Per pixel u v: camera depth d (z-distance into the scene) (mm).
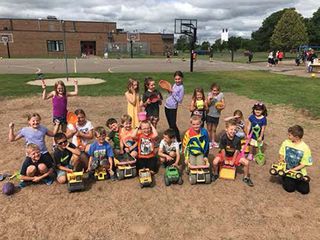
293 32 60844
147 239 3990
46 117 10281
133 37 75188
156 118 6961
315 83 18328
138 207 4730
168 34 78125
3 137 8094
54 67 30859
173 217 4469
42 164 5352
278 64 37844
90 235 4070
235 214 4535
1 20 64188
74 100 13070
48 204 4816
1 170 6066
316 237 4023
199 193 5156
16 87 15977
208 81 19141
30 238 4016
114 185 5445
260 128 6602
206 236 4047
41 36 67188
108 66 32844
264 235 4062
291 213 4562
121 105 12227
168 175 5395
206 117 7348
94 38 71812
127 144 6070
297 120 10008
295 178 5105
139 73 23156
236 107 12008
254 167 6281
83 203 4844
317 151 7199
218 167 5871
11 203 4840
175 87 7145
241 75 22656
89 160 5750
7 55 65188
